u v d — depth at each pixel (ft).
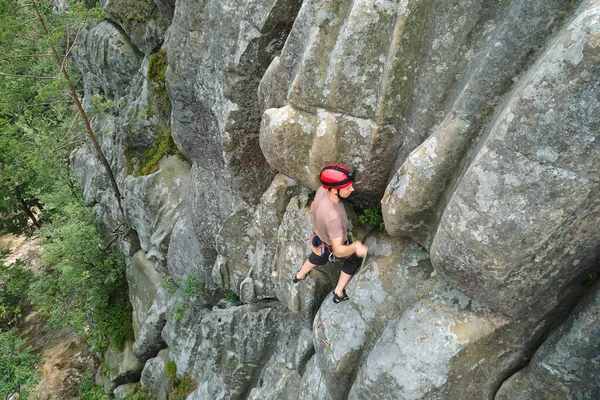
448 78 13.07
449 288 15.10
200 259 34.55
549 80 9.36
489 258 11.82
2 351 40.50
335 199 14.67
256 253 27.58
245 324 28.22
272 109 17.52
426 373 14.26
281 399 25.02
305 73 15.52
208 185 30.09
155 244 39.65
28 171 45.60
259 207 23.85
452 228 12.31
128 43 42.45
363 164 16.31
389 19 13.26
